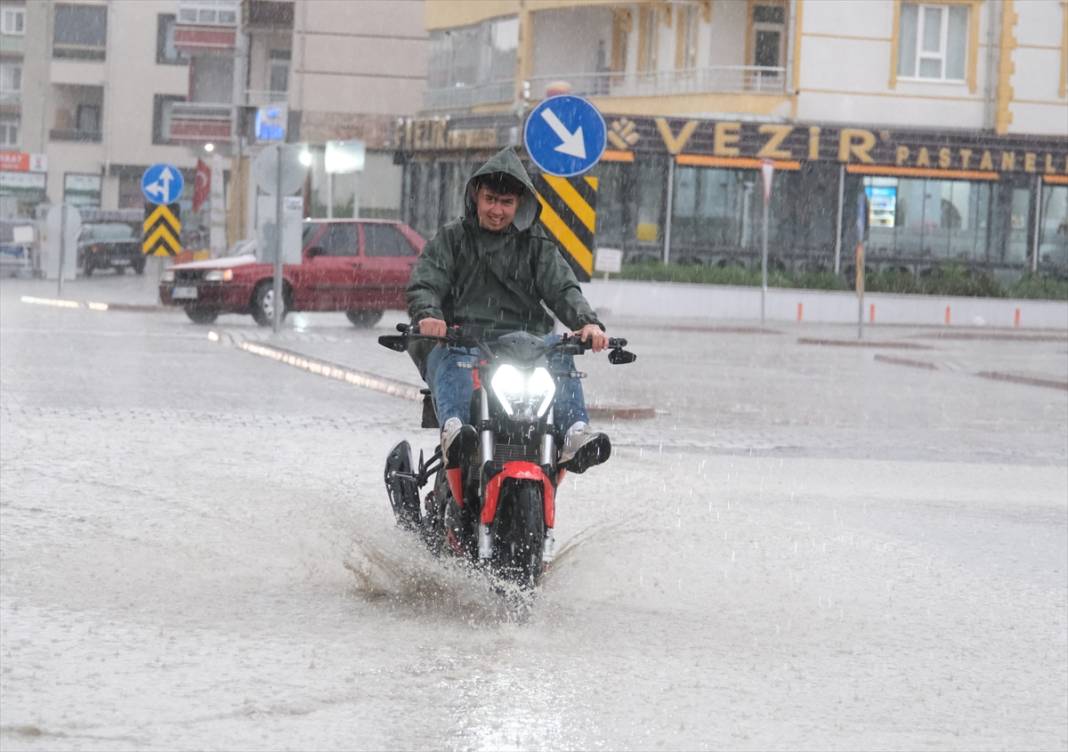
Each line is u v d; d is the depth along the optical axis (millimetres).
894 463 33281
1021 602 19297
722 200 109312
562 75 120000
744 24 110938
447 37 133125
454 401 17203
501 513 16734
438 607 17500
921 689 15000
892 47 110438
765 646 16516
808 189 109500
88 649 15250
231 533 21469
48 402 37250
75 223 94688
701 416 40969
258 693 13883
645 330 87188
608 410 39375
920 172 109812
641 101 112812
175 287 72062
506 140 110688
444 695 13984
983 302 108688
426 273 17859
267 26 147625
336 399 41312
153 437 31719
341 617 16875
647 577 19797
